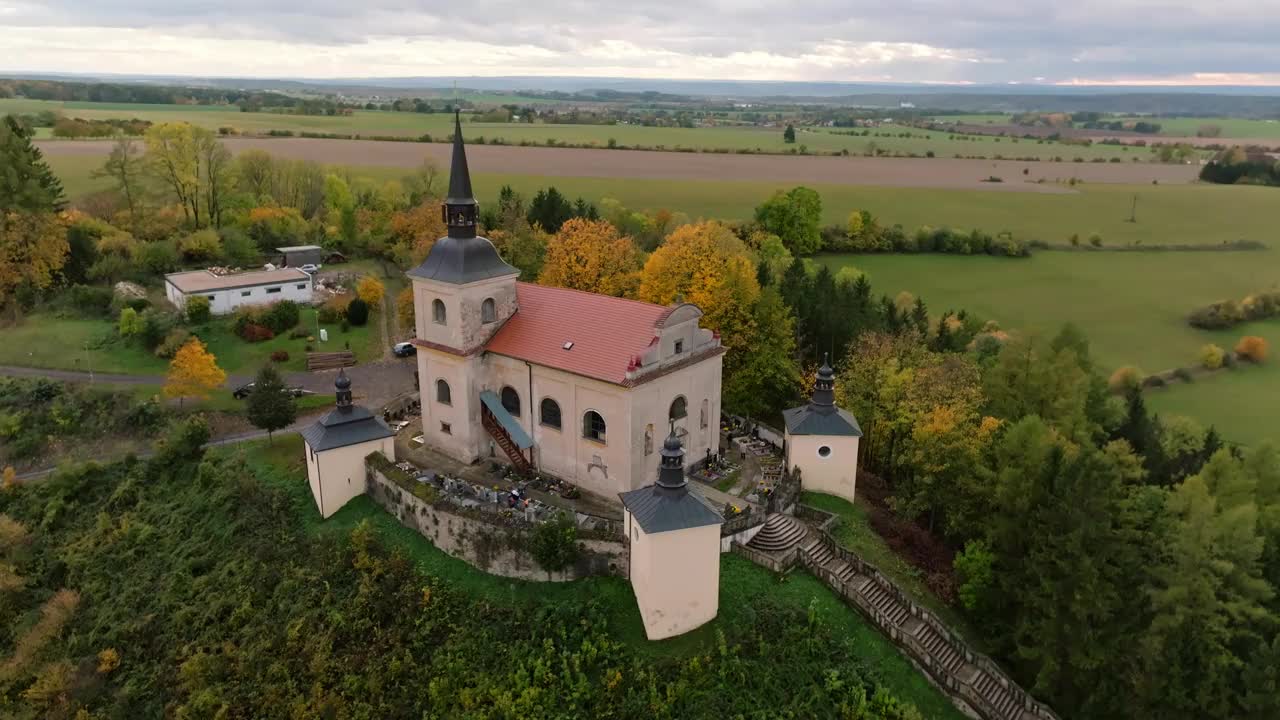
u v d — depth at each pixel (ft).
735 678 146.30
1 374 285.43
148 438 254.06
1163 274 463.01
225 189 463.01
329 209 484.74
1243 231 543.80
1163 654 150.71
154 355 302.45
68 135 611.06
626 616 156.87
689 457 201.46
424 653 157.89
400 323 341.00
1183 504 180.96
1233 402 321.11
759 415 260.21
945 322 314.14
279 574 178.91
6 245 337.93
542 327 199.52
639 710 142.82
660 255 274.57
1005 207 582.76
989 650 165.48
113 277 359.05
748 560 170.30
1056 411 227.61
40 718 163.84
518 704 145.18
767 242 423.64
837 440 194.80
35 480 232.94
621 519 178.70
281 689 156.35
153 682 166.91
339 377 196.13
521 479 197.36
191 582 184.75
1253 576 164.14
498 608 162.91
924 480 198.70
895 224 522.88
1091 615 153.69
